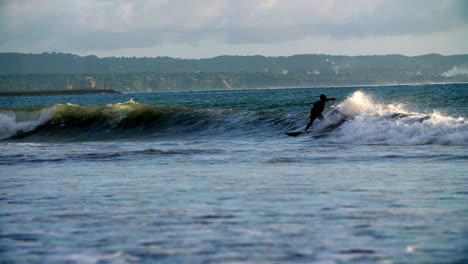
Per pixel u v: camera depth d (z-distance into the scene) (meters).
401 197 31.23
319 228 24.09
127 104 115.62
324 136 77.38
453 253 20.00
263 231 23.77
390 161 50.25
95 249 21.42
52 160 58.66
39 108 119.06
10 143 93.50
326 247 21.17
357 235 22.78
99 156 61.53
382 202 29.81
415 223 24.62
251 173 43.66
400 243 21.47
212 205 29.73
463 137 64.94
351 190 34.03
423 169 43.91
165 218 26.67
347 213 27.03
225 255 20.44
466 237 22.05
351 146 65.69
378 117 76.44
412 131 69.06
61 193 35.34
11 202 32.31
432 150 58.25
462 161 48.66
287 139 79.00
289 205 29.36
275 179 39.72
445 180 37.59
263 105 184.88
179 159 56.38
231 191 34.47
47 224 25.88
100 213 28.22
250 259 19.92
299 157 55.69
